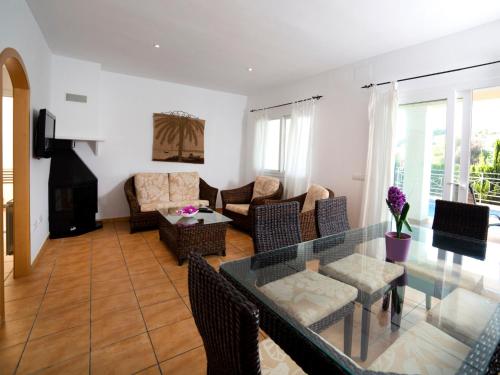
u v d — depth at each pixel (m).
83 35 3.10
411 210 3.20
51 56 3.67
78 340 1.74
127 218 4.79
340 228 2.26
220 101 5.60
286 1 2.32
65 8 2.52
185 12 2.55
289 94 4.79
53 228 3.68
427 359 0.99
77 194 3.84
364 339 1.09
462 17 2.47
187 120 5.20
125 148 4.68
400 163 3.29
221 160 5.73
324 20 2.61
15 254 2.55
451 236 2.24
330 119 4.03
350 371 0.87
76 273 2.69
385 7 2.36
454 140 2.81
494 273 1.65
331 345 1.00
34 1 2.41
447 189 2.86
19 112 2.49
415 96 3.07
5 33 1.91
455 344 1.07
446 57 2.83
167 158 5.05
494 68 2.52
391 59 3.29
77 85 3.90
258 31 2.88
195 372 1.52
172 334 1.83
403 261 1.75
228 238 4.02
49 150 3.14
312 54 3.45
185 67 4.11
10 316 1.96
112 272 2.73
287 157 4.63
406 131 3.23
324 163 4.12
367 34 2.86
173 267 2.89
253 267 1.54
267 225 1.80
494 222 3.11
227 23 2.73
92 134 4.05
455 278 1.59
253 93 5.62
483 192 3.16
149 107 4.83
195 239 3.08
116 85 4.52
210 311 0.76
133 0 2.38
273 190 4.64
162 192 4.67
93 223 4.14
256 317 0.62
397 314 1.28
